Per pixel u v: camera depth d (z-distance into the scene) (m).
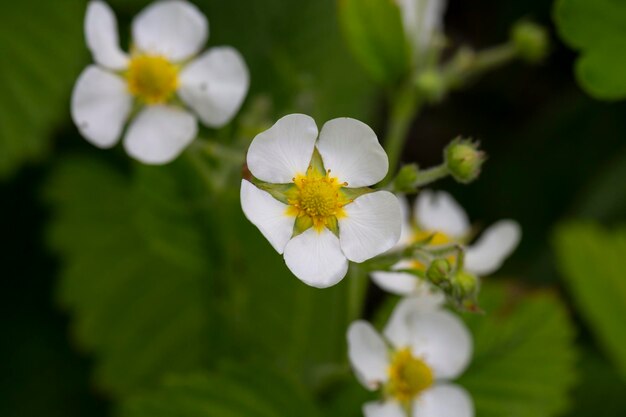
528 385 0.21
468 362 0.21
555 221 0.28
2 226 0.26
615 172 0.28
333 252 0.18
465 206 0.29
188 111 0.20
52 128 0.24
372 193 0.18
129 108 0.20
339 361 0.21
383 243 0.18
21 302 0.26
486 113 0.30
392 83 0.21
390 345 0.20
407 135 0.30
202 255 0.21
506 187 0.29
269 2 0.25
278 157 0.18
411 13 0.22
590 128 0.29
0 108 0.24
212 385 0.21
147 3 0.25
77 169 0.26
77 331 0.25
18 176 0.26
